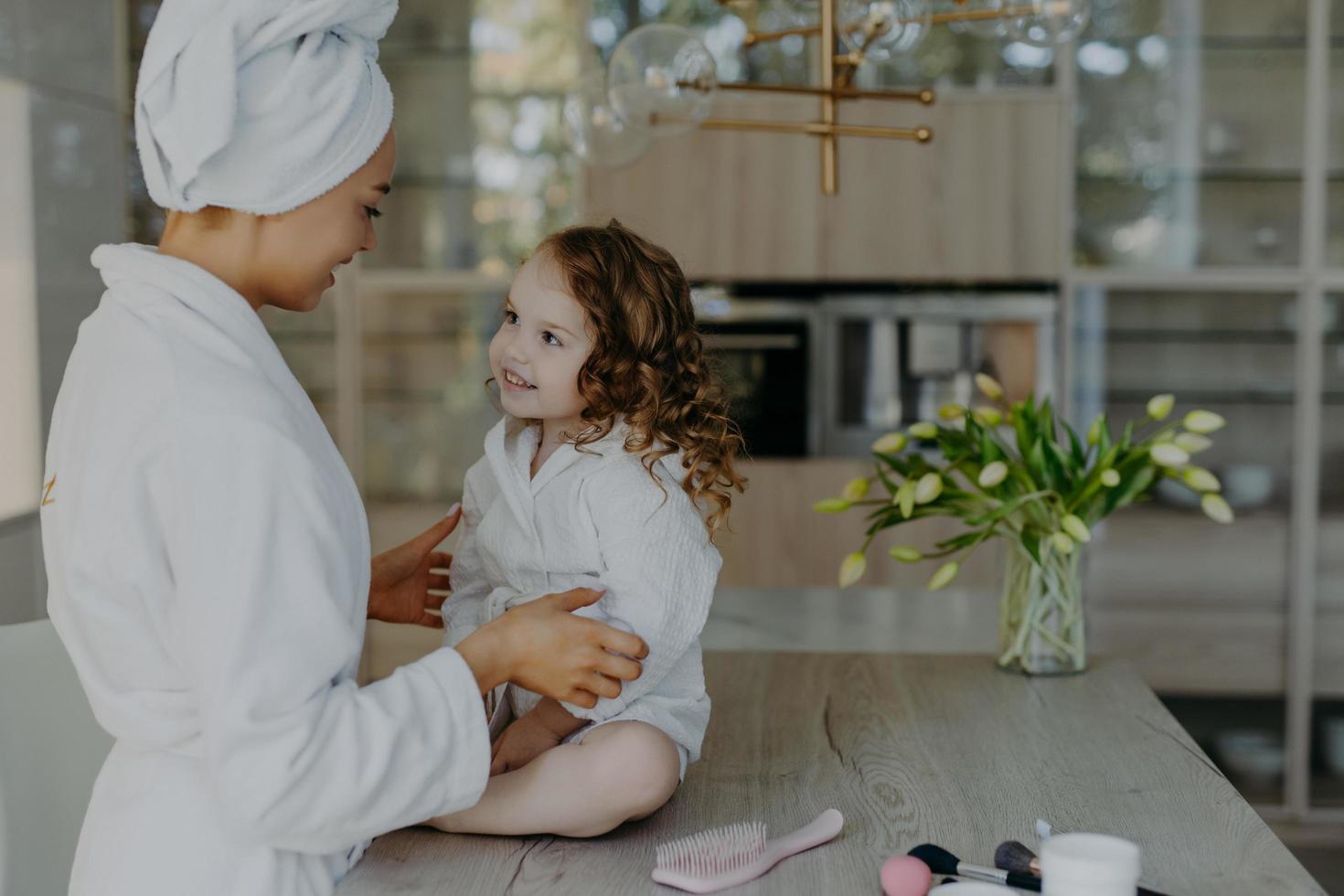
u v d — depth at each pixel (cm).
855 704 155
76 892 99
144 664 95
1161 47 350
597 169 357
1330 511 347
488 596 127
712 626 211
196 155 92
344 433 366
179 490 90
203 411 91
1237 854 106
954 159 350
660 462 120
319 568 92
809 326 357
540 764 109
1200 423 165
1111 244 354
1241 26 348
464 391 370
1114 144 353
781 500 356
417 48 365
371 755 90
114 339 97
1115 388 358
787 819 115
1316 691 345
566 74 363
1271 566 345
